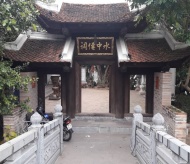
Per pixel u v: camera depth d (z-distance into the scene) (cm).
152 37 853
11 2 472
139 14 675
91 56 827
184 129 562
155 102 798
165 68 742
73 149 583
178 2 470
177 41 820
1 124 606
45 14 714
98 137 695
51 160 458
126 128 742
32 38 838
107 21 720
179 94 877
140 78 2019
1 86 480
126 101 852
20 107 612
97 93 1862
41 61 701
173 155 272
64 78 847
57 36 861
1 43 557
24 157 294
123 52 736
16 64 707
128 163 487
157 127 371
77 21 721
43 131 388
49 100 1409
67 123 654
